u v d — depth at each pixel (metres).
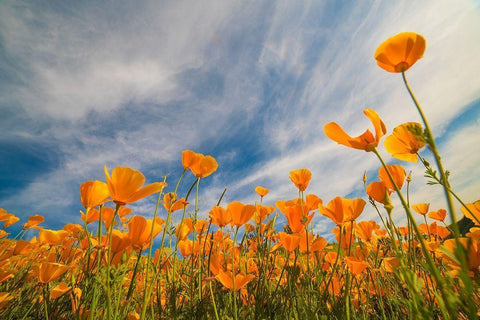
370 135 0.22
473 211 0.27
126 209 0.47
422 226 0.55
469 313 0.13
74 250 0.44
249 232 0.52
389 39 0.21
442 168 0.14
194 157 0.40
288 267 0.35
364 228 0.44
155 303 0.42
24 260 0.55
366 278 0.42
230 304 0.35
